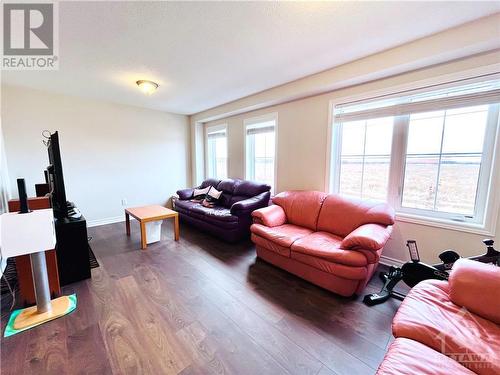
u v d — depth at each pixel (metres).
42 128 3.40
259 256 2.67
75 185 3.78
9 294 2.00
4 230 1.45
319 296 1.98
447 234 2.16
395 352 0.93
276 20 1.68
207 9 1.55
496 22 1.63
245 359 1.35
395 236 2.47
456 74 1.97
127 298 1.93
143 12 1.57
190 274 2.35
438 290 1.30
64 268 2.12
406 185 2.44
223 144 4.88
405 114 2.35
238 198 3.82
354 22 1.71
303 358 1.36
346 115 2.77
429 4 1.51
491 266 1.21
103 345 1.44
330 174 2.96
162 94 3.56
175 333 1.54
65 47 2.05
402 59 2.06
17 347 1.42
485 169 2.00
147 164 4.62
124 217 4.36
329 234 2.47
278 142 3.53
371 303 1.86
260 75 2.76
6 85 3.09
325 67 2.54
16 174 3.23
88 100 3.79
